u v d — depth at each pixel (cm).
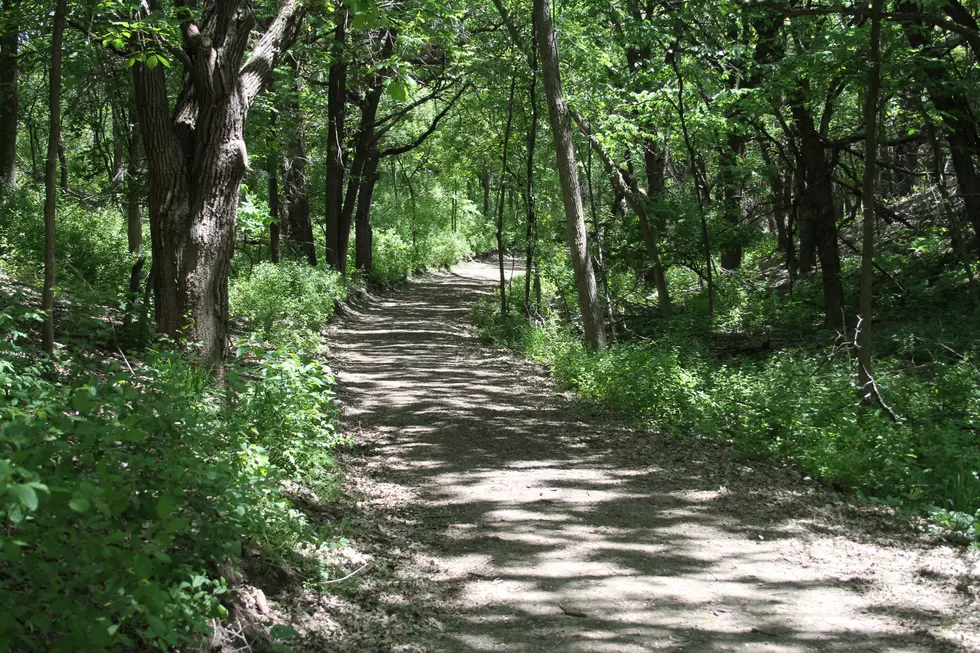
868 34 1474
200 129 950
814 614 535
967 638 497
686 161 2662
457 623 518
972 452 872
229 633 441
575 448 1004
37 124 3017
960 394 1180
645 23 1764
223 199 958
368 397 1311
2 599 307
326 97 2773
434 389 1410
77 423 381
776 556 645
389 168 4878
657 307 2484
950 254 2277
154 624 324
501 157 2572
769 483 853
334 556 601
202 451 471
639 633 505
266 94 1655
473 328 2406
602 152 2073
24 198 1991
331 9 1060
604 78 2081
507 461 939
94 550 329
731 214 2375
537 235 2311
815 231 2103
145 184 1538
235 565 480
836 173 2708
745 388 1195
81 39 1081
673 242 2228
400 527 704
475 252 5938
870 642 494
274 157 2202
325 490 730
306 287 2089
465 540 677
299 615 498
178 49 924
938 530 711
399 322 2464
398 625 509
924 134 2117
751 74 1830
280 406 720
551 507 768
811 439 958
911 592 573
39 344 845
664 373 1241
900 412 1127
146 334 1062
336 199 2747
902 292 2139
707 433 1073
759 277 3097
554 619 525
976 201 2002
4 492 269
